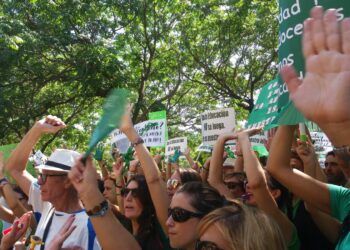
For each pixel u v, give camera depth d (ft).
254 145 17.76
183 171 13.20
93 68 48.83
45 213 11.69
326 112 4.64
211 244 6.09
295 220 10.88
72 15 49.93
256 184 9.37
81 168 7.68
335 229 10.02
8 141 56.29
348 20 4.70
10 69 46.85
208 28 55.57
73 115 59.77
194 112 65.82
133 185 11.19
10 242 9.91
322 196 8.65
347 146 4.62
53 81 52.95
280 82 9.66
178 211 7.91
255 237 5.93
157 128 21.53
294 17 9.32
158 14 54.44
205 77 60.39
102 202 7.69
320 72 4.73
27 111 52.70
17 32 45.11
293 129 9.07
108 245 7.61
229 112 18.83
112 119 5.97
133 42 54.13
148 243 10.82
